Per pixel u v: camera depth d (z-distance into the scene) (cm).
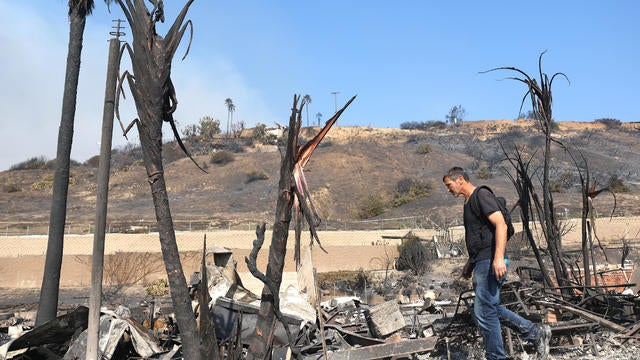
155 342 676
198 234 3266
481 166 7800
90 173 7819
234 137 11050
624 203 5072
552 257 804
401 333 764
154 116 397
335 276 3023
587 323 606
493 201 475
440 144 9794
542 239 2673
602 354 560
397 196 6575
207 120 11219
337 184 7350
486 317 485
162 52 399
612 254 2898
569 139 10325
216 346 413
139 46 400
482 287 482
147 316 934
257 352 423
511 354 553
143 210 5791
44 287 905
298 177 407
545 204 813
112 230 3616
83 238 2988
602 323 611
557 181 6219
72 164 8456
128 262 2848
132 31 405
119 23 580
